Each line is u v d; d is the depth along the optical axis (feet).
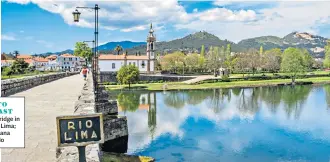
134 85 324.60
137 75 311.68
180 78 370.73
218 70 429.79
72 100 64.69
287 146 96.73
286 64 349.00
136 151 88.89
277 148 94.94
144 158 70.69
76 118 18.54
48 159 27.27
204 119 143.43
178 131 116.37
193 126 126.52
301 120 138.72
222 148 94.07
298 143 100.27
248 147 95.09
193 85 315.58
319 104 186.91
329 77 373.81
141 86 314.55
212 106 186.91
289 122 134.62
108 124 79.41
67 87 101.81
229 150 91.81
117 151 81.87
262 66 424.05
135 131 115.65
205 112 164.66
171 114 158.40
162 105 193.57
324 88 281.13
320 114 153.07
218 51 525.75
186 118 145.89
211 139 104.94
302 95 232.94
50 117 45.29
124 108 181.47
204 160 82.43
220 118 146.00
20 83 90.48
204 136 108.88
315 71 453.99
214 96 239.30
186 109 176.14
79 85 112.16
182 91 277.44
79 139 18.56
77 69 436.35
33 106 55.88
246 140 103.50
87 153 24.09
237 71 453.17
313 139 105.50
